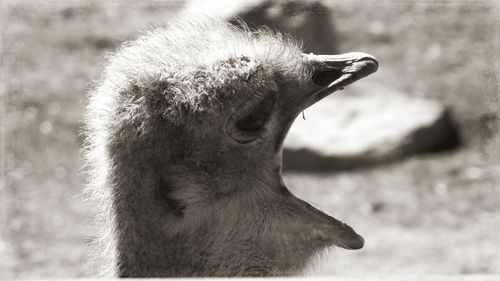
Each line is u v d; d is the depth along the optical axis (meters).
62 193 24.33
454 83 30.88
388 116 28.44
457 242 21.61
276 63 8.47
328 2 29.84
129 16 32.78
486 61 32.03
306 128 27.59
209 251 8.42
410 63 32.31
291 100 8.52
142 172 8.28
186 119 8.14
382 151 27.19
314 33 27.14
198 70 8.21
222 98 8.16
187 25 8.85
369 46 33.12
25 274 19.25
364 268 19.59
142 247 8.42
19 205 23.45
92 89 9.49
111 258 8.71
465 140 28.53
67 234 21.73
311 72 8.66
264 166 8.43
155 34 8.93
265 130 8.35
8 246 20.91
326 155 26.72
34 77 30.67
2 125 28.03
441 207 24.09
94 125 8.80
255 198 8.42
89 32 32.66
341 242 8.66
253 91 8.24
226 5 22.03
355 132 27.67
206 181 8.27
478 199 24.53
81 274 19.20
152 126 8.18
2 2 33.97
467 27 34.06
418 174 26.25
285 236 8.54
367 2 34.72
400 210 23.94
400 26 34.28
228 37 8.66
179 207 8.30
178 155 8.22
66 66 31.11
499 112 29.19
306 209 8.59
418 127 27.89
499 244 21.41
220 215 8.38
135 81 8.31
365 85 30.61
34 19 33.75
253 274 8.48
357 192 25.16
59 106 29.11
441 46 33.09
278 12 23.34
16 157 26.42
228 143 8.25
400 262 20.08
